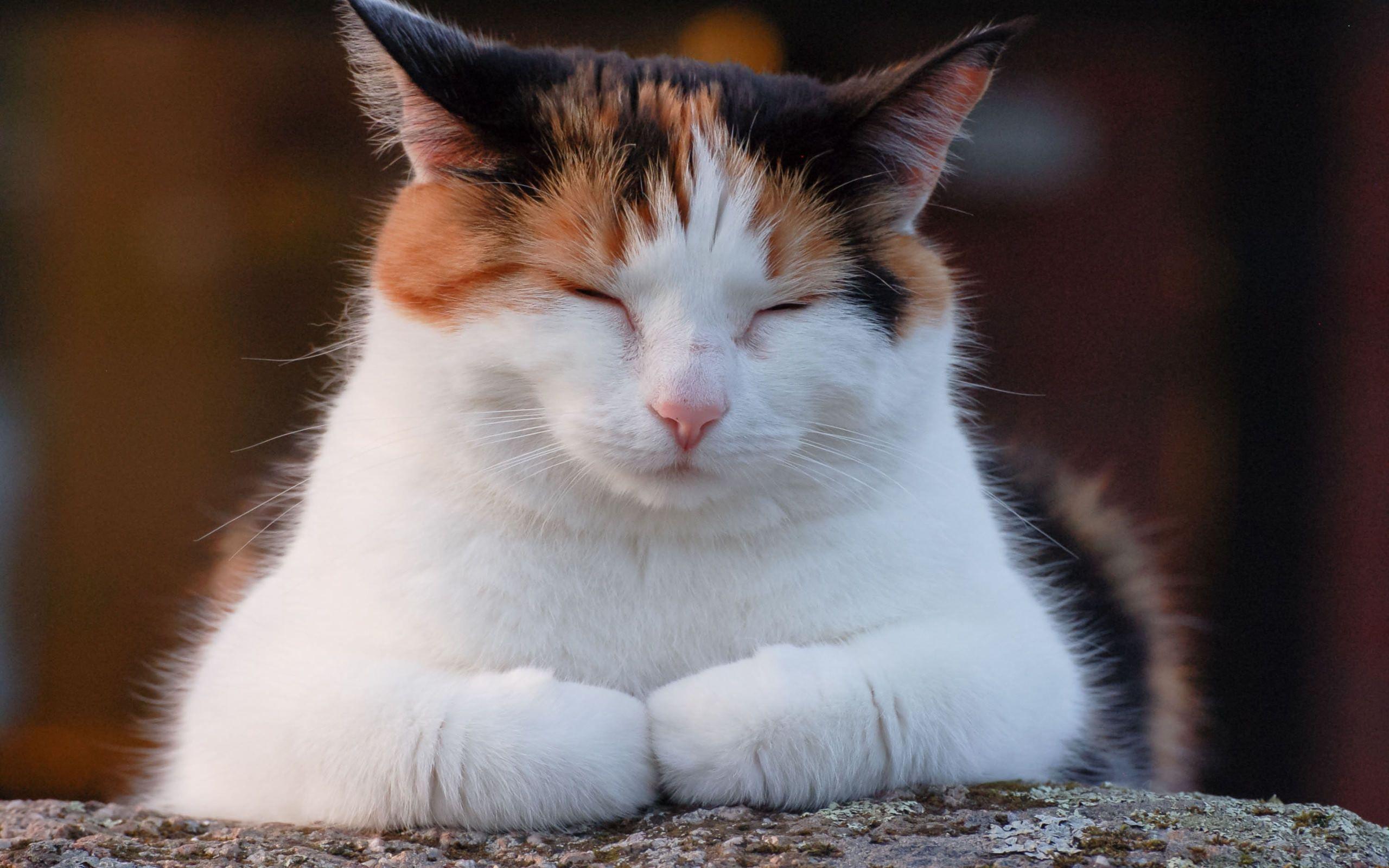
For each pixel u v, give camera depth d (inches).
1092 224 108.3
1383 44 102.7
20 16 119.6
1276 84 105.0
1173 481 106.8
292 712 67.6
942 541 68.9
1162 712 74.6
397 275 68.5
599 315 67.7
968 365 71.5
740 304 67.9
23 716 114.4
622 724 67.4
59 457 120.6
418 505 68.3
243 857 66.6
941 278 69.5
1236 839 66.4
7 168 121.3
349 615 68.3
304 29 121.5
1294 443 105.0
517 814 67.2
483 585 68.2
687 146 68.2
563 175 68.2
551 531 68.4
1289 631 102.9
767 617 68.5
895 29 106.0
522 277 67.9
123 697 115.0
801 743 67.2
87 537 119.4
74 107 121.4
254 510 73.6
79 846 66.9
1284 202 105.5
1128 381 108.0
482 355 67.8
